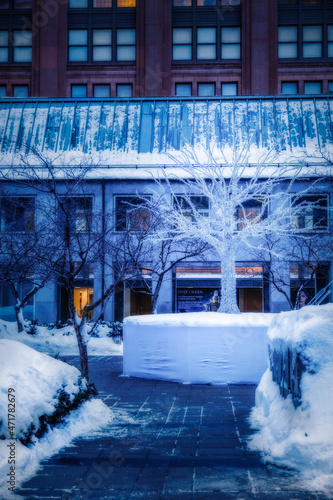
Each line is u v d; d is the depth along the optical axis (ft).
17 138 92.32
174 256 83.41
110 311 85.15
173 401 35.37
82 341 38.47
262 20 116.47
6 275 55.62
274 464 21.06
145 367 45.34
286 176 77.10
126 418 30.27
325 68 116.78
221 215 51.44
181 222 54.34
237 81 117.70
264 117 92.07
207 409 32.76
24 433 22.11
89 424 27.89
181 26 119.24
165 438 25.86
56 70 117.60
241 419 29.84
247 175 82.02
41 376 25.52
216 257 82.94
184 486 19.13
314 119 91.25
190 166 62.64
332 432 19.77
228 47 118.93
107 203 85.97
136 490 18.79
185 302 85.66
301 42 117.70
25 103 97.86
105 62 118.21
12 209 70.95
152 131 92.22
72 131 93.09
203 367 42.60
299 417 20.85
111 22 119.34
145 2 117.80
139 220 64.44
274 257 78.79
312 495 17.85
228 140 89.25
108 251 58.39
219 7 118.73
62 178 80.33
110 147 90.53
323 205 78.84
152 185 85.56
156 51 116.98
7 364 24.06
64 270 38.42
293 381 22.30
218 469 20.94
